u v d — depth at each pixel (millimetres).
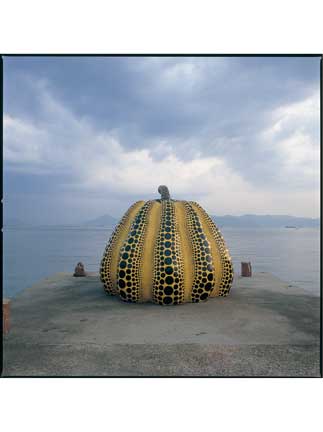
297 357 5156
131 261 7980
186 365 4922
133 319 6867
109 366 4898
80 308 7691
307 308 7652
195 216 8578
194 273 7969
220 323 6609
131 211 9203
